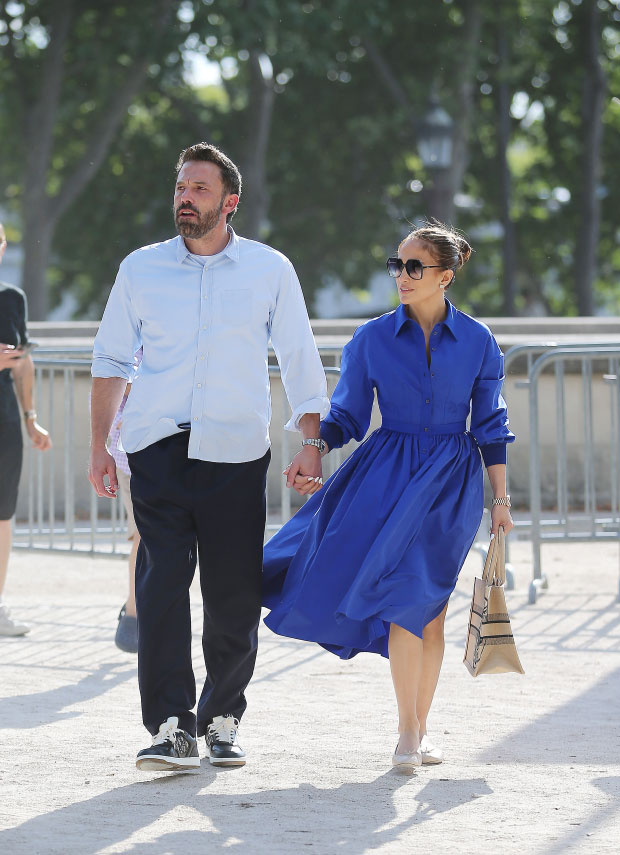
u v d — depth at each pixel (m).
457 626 14.30
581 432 22.30
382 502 8.73
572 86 56.47
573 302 62.47
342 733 9.80
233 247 8.70
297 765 8.90
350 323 24.88
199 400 8.54
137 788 8.34
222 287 8.62
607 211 60.12
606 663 12.38
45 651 13.04
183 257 8.64
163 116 57.69
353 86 54.56
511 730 9.90
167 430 8.54
